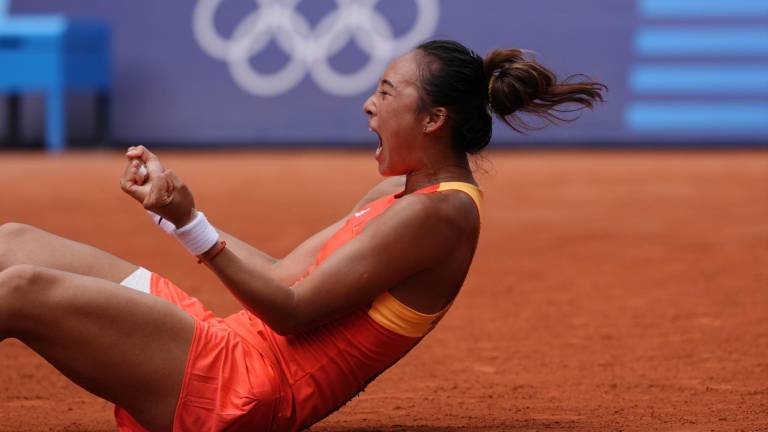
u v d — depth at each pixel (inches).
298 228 1545.3
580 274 1198.9
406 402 681.0
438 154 519.5
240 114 2765.7
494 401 681.0
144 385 486.3
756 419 604.7
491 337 893.2
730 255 1318.9
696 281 1152.2
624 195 1932.8
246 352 507.5
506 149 2802.7
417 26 2689.5
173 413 490.6
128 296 480.1
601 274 1197.1
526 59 521.3
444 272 505.4
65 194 1950.1
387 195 578.2
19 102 2883.9
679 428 579.8
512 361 805.9
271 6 2741.1
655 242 1427.2
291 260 586.9
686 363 787.4
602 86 520.4
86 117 2864.2
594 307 1016.2
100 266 545.6
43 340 474.3
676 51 2650.1
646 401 669.9
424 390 717.9
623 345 855.1
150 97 2765.7
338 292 485.7
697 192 1971.0
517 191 1991.9
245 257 594.2
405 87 512.7
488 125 525.0
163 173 462.6
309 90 2753.4
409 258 490.3
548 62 2677.2
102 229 1544.0
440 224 493.7
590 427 589.6
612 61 2674.7
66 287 471.2
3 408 672.4
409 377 758.5
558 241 1439.5
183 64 2763.3
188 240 469.7
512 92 511.5
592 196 1921.8
